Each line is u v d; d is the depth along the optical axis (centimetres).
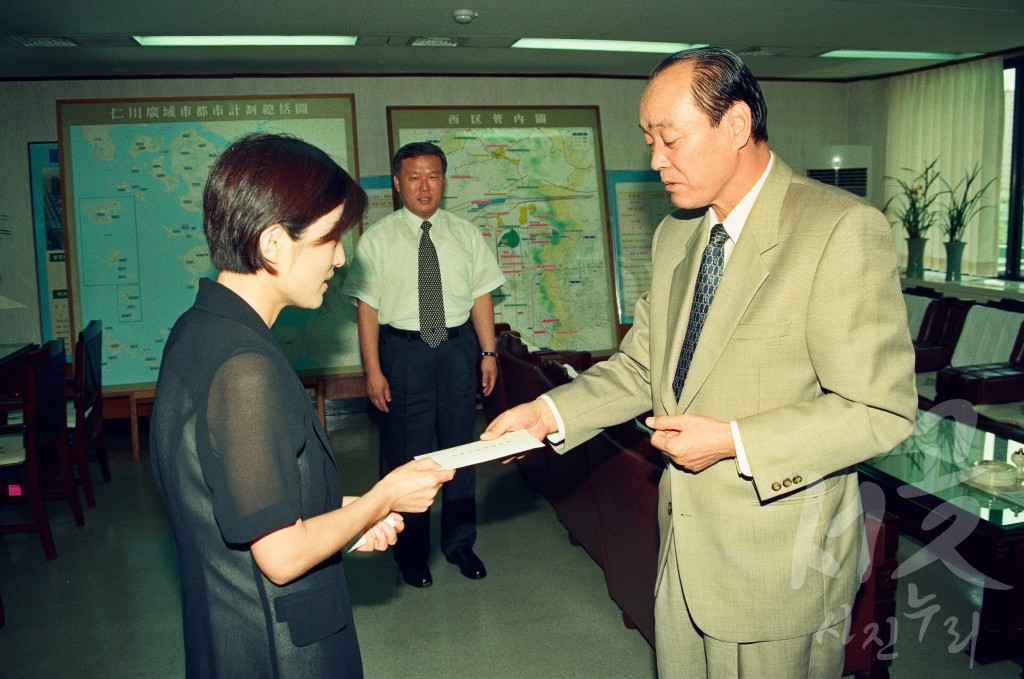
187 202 564
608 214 643
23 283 578
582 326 639
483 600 316
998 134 586
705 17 446
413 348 304
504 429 164
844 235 125
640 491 218
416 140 600
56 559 369
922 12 443
